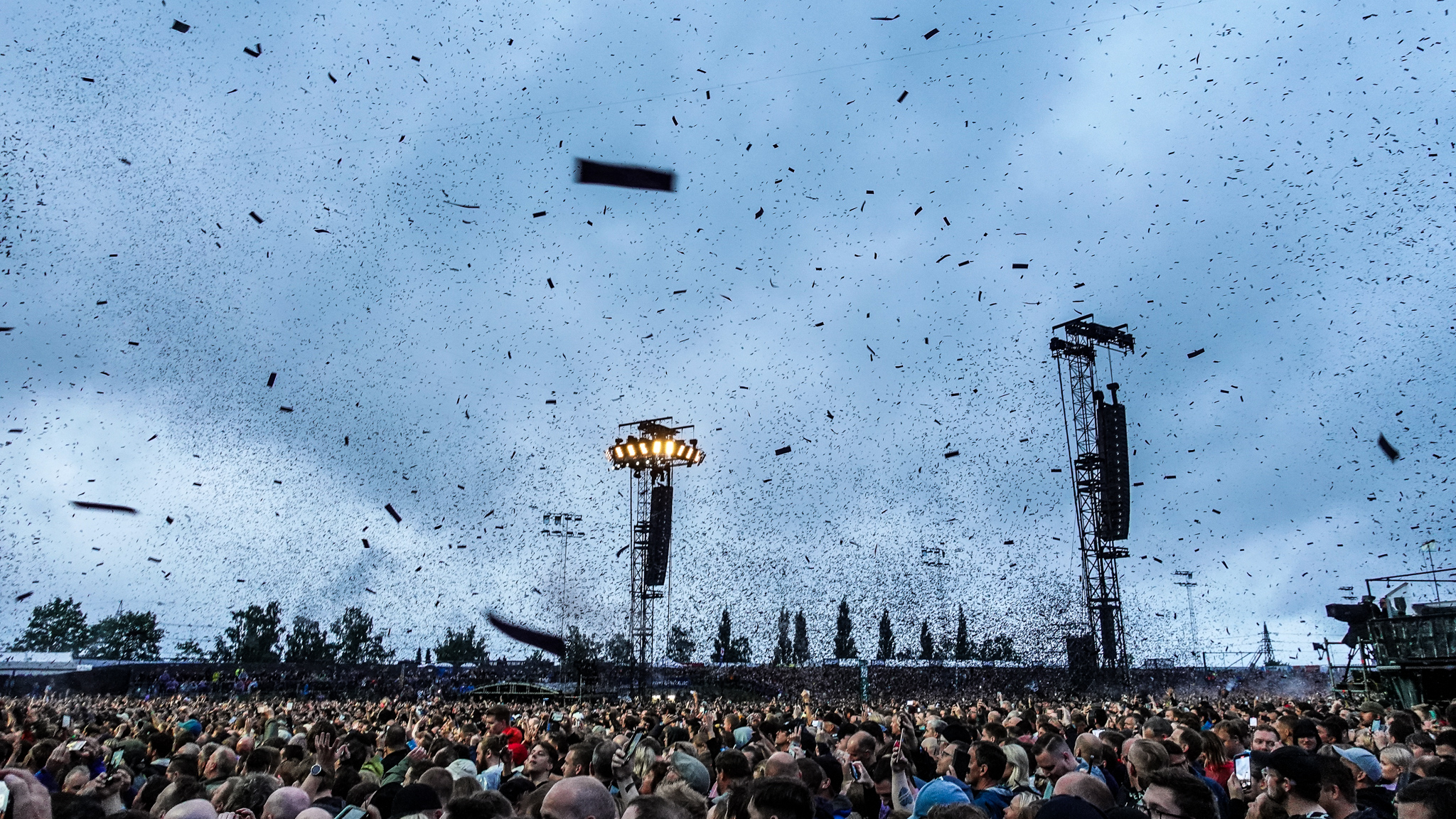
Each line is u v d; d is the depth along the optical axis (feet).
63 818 15.64
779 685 137.18
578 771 22.27
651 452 126.52
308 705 106.93
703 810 16.72
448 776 18.30
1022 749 22.26
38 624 162.20
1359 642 77.41
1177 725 29.94
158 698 117.19
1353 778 16.72
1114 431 140.97
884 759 22.91
